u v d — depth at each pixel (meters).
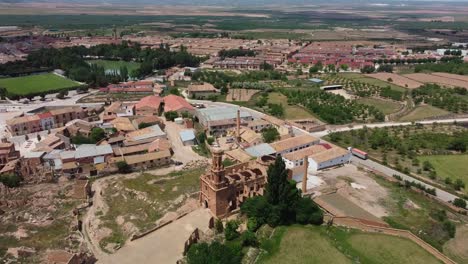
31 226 124.62
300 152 176.75
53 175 162.12
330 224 122.38
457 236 122.25
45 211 134.38
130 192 145.12
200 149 197.88
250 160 151.75
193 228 119.56
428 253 110.12
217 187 122.44
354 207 135.62
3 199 140.62
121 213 132.38
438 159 183.75
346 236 116.88
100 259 107.38
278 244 112.19
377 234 118.38
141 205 136.50
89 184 153.62
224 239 113.88
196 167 171.88
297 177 159.50
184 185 149.62
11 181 153.38
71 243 116.06
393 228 119.94
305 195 141.62
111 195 145.50
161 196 140.75
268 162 139.00
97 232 121.19
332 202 138.62
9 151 175.50
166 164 178.12
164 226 120.81
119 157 175.25
